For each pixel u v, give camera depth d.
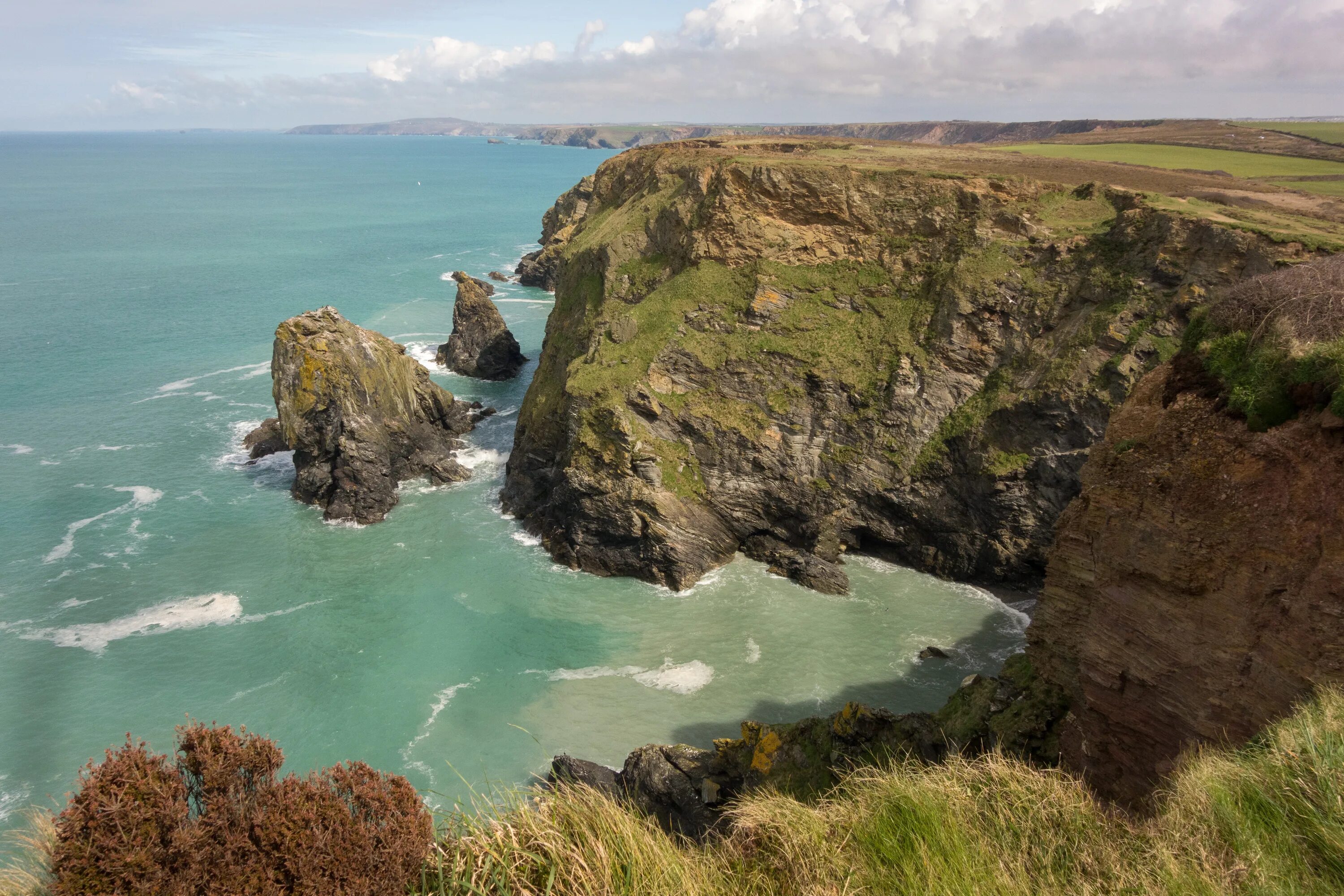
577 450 46.12
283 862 7.31
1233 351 16.06
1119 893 8.12
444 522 50.12
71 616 39.66
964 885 8.25
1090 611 19.58
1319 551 13.55
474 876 7.90
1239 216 42.47
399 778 8.37
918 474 45.31
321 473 50.81
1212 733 14.66
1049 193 49.06
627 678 36.06
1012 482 42.69
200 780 7.64
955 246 48.75
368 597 42.06
